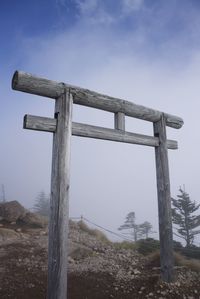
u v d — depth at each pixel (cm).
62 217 518
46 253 954
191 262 836
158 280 684
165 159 741
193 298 614
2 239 1117
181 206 2936
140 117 726
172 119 787
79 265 853
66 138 555
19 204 1486
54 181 534
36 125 535
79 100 609
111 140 658
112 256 974
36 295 616
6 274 732
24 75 529
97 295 632
